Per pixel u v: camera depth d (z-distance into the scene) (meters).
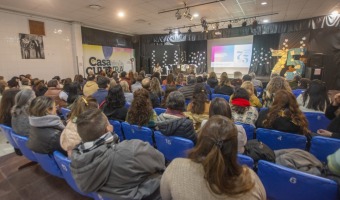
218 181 0.63
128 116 2.04
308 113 2.45
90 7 5.43
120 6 5.43
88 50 7.97
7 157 2.62
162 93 3.79
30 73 6.14
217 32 8.88
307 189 1.06
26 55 6.00
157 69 9.62
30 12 5.80
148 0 4.99
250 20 7.45
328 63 7.22
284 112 1.79
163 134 1.70
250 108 2.16
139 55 10.40
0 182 2.08
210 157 0.65
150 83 3.75
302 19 7.34
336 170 0.98
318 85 2.59
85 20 6.99
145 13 6.16
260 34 8.38
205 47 10.51
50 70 6.67
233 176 0.66
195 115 2.08
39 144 1.59
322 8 5.98
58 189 1.95
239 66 9.77
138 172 1.02
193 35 9.50
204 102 2.11
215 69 10.45
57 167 1.65
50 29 6.57
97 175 0.96
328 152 1.54
